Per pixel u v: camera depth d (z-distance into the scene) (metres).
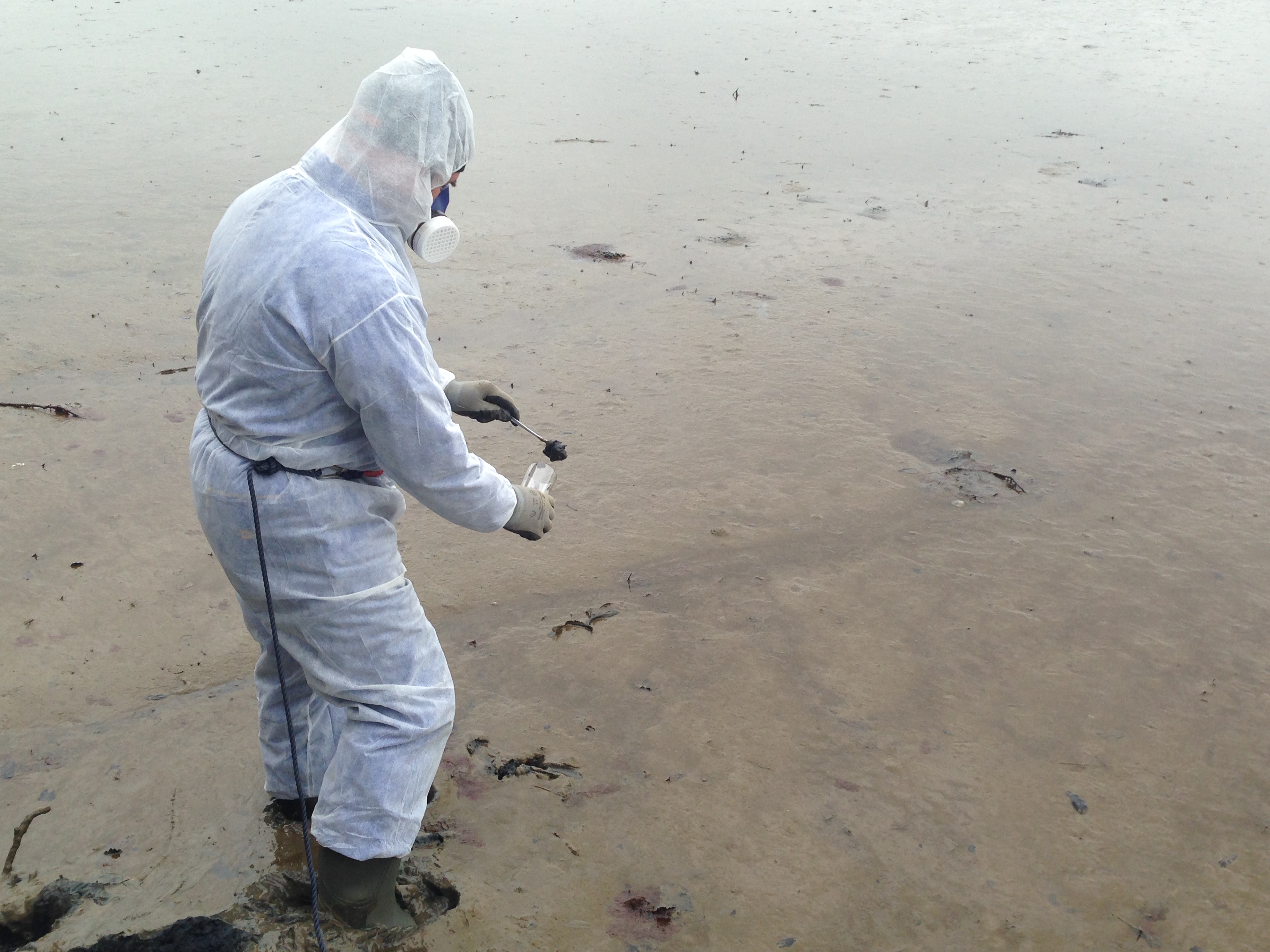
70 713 3.00
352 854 2.28
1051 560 3.81
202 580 3.57
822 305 5.90
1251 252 6.78
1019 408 4.86
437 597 3.56
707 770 2.90
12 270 5.94
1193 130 9.62
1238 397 4.99
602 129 9.09
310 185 2.12
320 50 11.53
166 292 5.74
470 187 7.59
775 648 3.36
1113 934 2.47
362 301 2.01
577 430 4.59
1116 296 6.09
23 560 3.62
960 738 3.03
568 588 3.62
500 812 2.74
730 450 4.48
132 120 8.87
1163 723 3.10
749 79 11.07
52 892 2.48
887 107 10.16
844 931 2.46
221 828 2.65
